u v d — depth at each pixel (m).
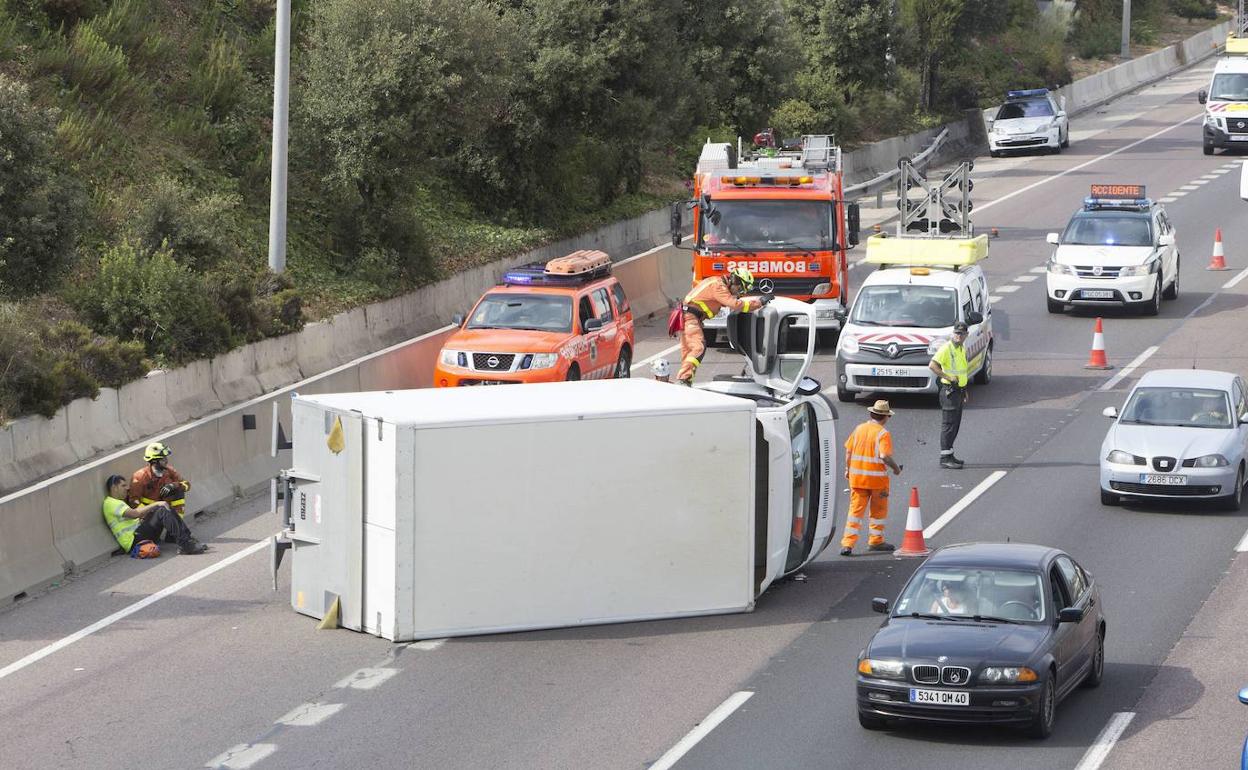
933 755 14.08
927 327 29.80
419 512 17.52
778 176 33.84
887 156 61.41
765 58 53.34
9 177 21.72
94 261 27.89
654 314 39.59
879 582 19.91
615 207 46.00
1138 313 38.12
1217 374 24.67
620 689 16.02
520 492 17.80
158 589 19.88
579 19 40.59
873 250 32.28
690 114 47.47
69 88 32.66
